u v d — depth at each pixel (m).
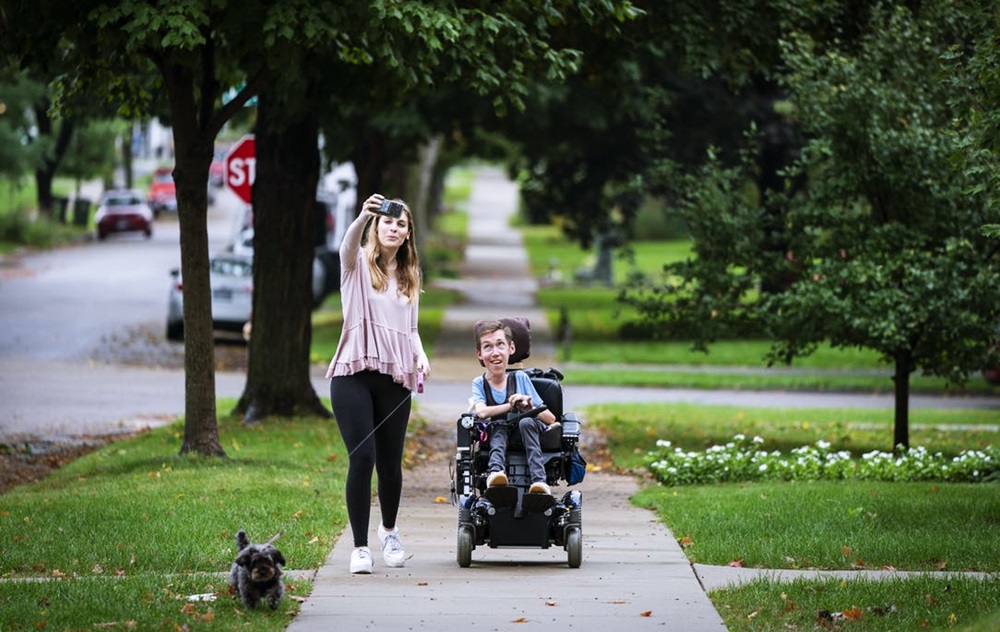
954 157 17.36
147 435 25.20
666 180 26.50
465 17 20.61
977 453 22.62
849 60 25.08
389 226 13.52
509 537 13.99
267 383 27.50
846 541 15.16
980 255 24.05
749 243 25.44
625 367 44.28
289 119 24.75
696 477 21.77
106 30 19.16
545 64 23.20
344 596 12.62
